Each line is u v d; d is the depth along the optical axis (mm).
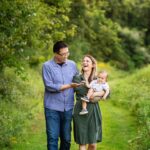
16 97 12273
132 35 37281
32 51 13641
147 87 14945
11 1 10008
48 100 6934
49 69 6906
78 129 6949
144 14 40094
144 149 8117
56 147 6922
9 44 10602
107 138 9562
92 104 6934
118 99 14609
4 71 13320
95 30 25984
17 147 8539
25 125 10047
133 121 11312
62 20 15484
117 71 31484
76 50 23891
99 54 30953
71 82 6980
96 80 7004
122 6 33938
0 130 8664
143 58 37156
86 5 22844
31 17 10641
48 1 13852
